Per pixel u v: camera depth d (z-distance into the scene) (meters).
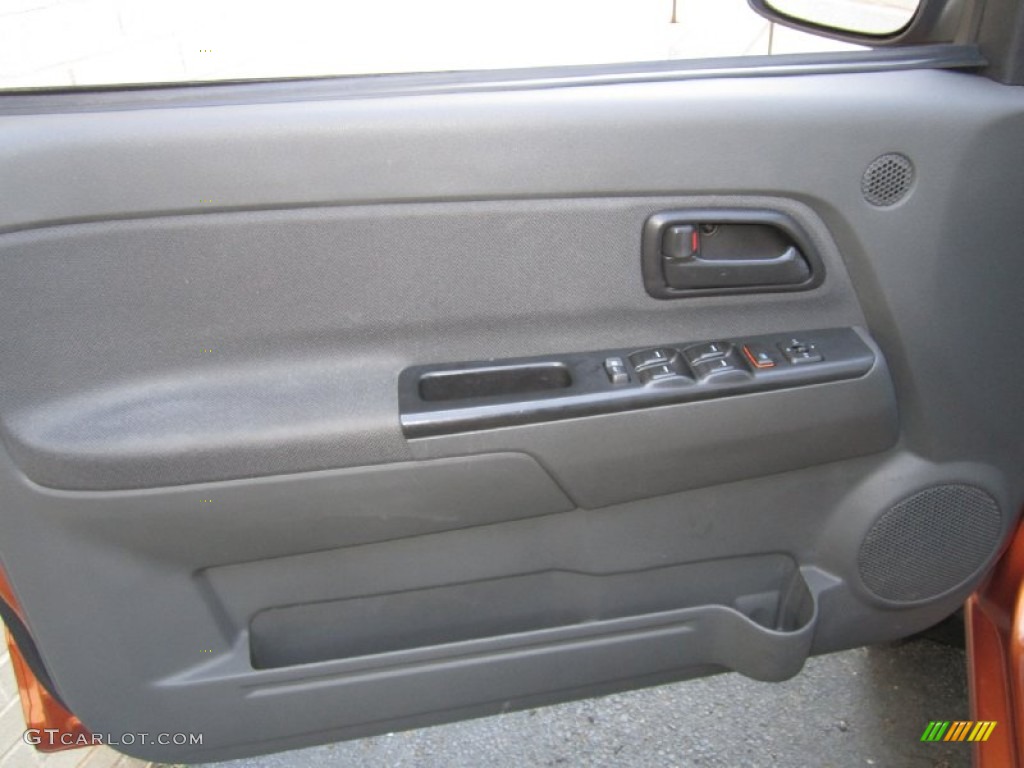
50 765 1.41
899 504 1.14
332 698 1.13
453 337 1.06
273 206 0.95
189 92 0.94
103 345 0.98
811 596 1.17
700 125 0.98
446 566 1.13
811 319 1.10
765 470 1.12
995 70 0.99
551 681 1.18
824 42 1.15
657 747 1.54
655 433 1.07
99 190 0.91
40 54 1.49
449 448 1.04
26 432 0.96
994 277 1.04
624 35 3.13
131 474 0.99
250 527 1.04
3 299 0.92
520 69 0.98
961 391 1.09
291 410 1.01
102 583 1.03
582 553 1.15
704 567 1.19
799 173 1.00
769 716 1.57
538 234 1.02
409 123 0.94
